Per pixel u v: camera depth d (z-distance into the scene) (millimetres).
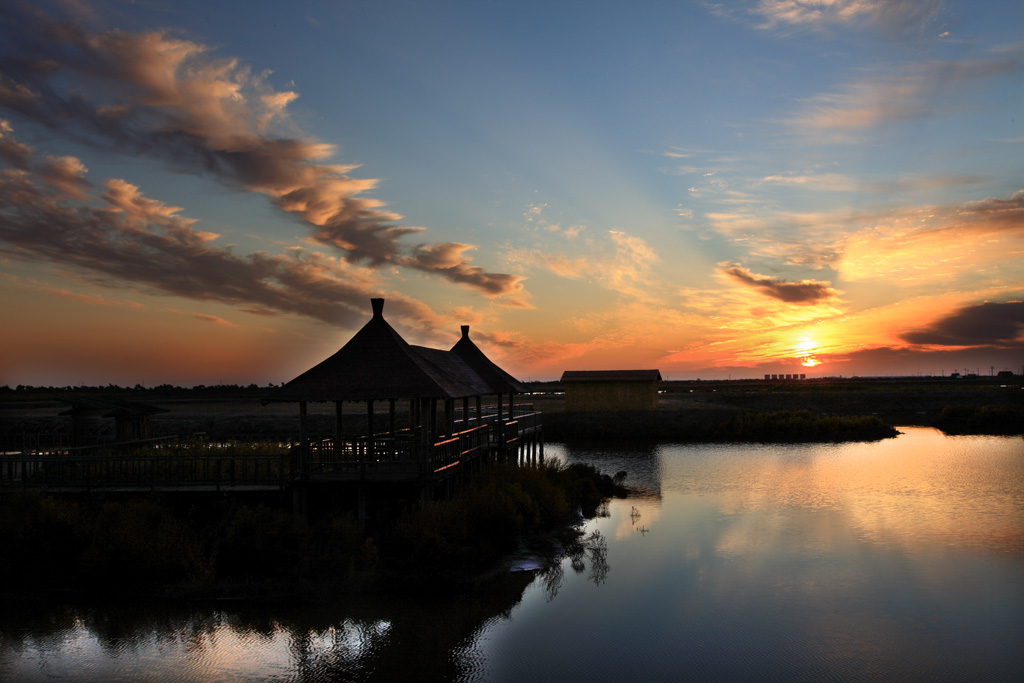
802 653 15297
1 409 72938
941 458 43781
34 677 14039
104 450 26406
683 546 23625
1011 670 14492
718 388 129125
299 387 21078
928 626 16797
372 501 21531
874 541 24188
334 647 15312
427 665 14562
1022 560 21906
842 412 74562
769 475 38406
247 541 18734
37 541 18812
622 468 41969
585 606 17906
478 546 20391
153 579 18500
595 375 67875
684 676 14180
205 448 27406
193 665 14539
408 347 23281
